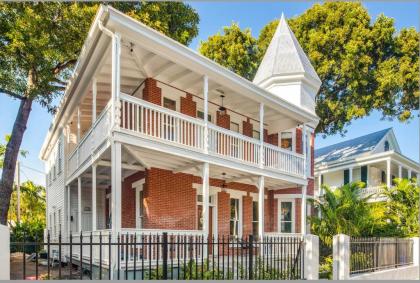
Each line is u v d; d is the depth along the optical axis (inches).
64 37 643.5
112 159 382.6
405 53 1152.8
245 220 684.7
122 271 379.9
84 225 706.8
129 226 567.5
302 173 667.4
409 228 692.1
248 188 701.3
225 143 539.2
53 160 914.1
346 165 1149.1
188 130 470.0
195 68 477.4
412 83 1138.0
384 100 1160.2
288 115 663.1
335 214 626.8
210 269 412.2
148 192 513.0
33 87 631.8
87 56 450.3
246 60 1229.7
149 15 781.3
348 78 1162.6
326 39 1136.8
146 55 460.1
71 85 540.4
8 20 573.3
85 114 683.4
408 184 746.8
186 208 564.1
